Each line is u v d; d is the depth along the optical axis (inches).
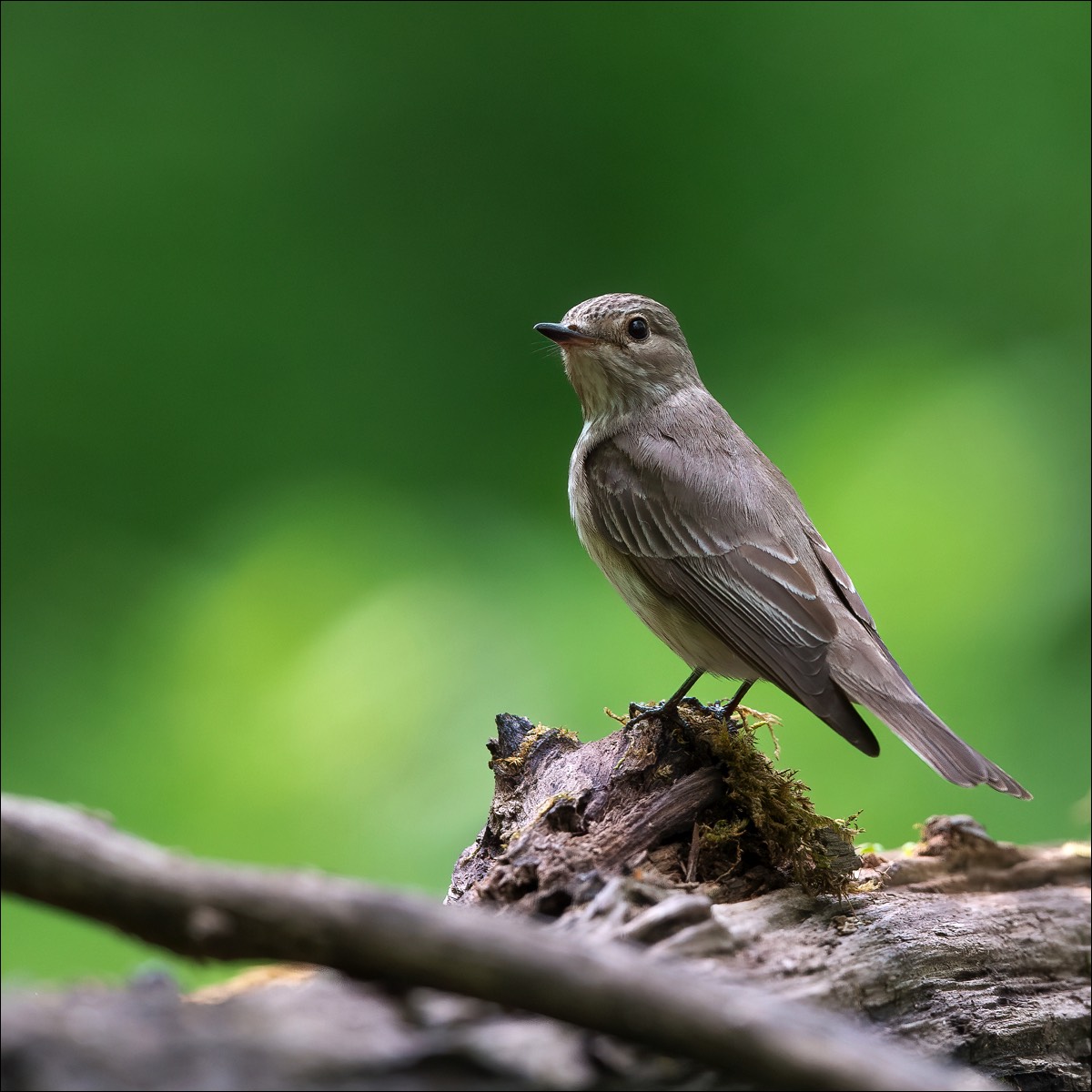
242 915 159.2
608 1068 172.1
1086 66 547.8
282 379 550.6
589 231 570.6
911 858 301.1
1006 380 471.2
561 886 231.1
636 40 577.3
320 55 576.1
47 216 550.9
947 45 560.4
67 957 388.2
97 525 526.3
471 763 409.1
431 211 570.3
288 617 442.9
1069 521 437.4
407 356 556.1
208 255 553.9
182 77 568.1
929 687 420.8
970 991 263.7
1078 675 420.5
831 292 552.1
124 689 444.1
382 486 533.6
